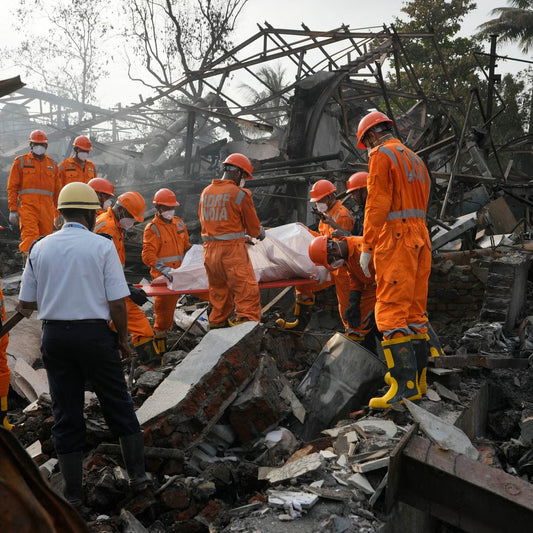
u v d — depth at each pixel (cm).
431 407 441
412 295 434
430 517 416
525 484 317
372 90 1784
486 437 544
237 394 423
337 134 1642
